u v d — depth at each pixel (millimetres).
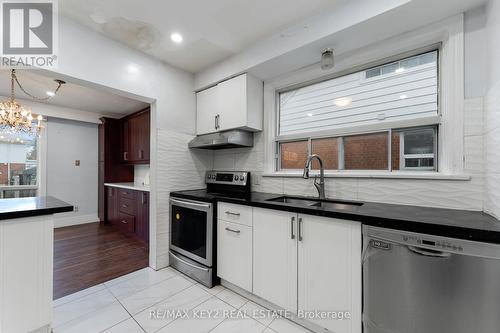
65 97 3416
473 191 1380
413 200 1585
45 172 3984
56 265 2508
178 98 2604
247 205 1820
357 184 1844
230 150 2785
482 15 1371
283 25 1852
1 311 1232
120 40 2066
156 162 2418
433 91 1628
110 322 1573
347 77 2031
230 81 2391
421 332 1064
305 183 2156
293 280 1551
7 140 3652
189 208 2252
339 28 1588
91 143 4586
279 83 2363
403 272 1111
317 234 1440
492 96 1218
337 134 2025
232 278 1935
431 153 1625
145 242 3232
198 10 1672
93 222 4520
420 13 1415
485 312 935
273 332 1495
